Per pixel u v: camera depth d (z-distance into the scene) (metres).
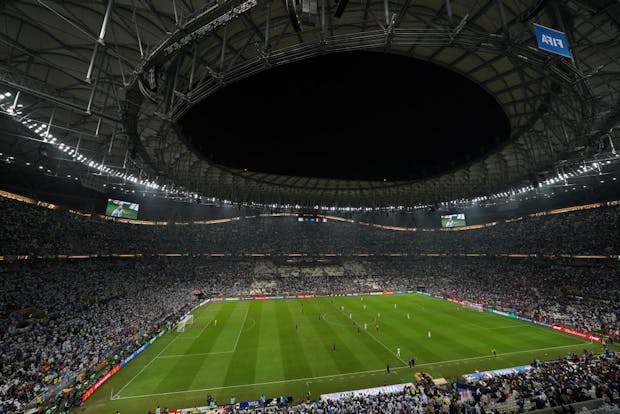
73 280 45.38
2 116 27.67
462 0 16.72
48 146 35.53
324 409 17.70
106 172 39.47
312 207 71.00
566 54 12.38
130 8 15.03
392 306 53.41
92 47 17.95
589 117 19.78
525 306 45.84
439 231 100.06
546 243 66.19
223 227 90.31
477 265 76.69
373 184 58.00
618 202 60.88
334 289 70.12
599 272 52.25
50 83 21.66
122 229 67.69
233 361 27.67
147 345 31.62
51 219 52.19
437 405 17.27
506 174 42.91
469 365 26.45
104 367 25.20
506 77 23.80
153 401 20.83
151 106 24.36
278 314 47.19
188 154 38.62
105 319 35.31
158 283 58.31
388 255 88.56
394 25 13.23
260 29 18.34
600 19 15.43
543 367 22.92
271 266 79.94
